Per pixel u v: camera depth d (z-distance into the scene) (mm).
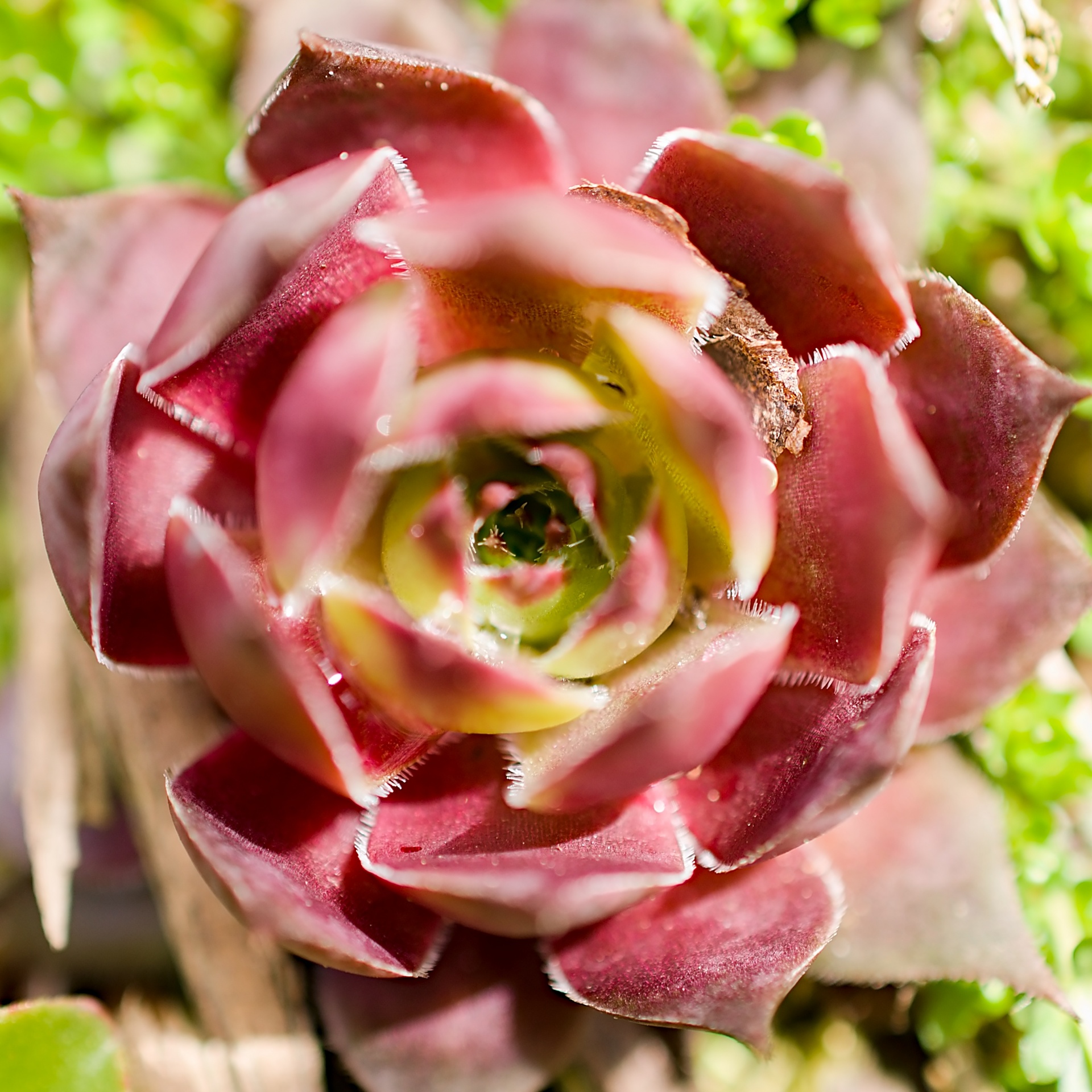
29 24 240
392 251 180
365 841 188
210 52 240
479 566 189
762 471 177
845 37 212
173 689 210
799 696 190
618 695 187
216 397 188
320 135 191
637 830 191
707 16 216
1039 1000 216
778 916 189
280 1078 211
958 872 198
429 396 178
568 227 173
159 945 229
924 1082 226
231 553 178
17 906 234
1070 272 226
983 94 235
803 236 183
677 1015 184
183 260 201
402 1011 198
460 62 210
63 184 240
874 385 179
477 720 182
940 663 197
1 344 242
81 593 182
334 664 186
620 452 186
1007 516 185
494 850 186
